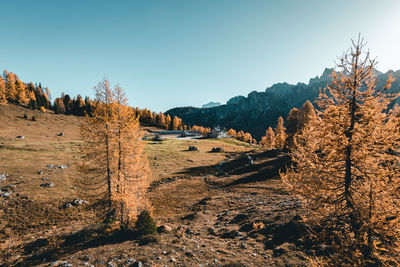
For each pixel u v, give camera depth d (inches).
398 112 280.1
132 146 743.1
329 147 313.0
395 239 257.3
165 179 1702.8
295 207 728.3
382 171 281.0
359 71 301.4
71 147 2459.4
